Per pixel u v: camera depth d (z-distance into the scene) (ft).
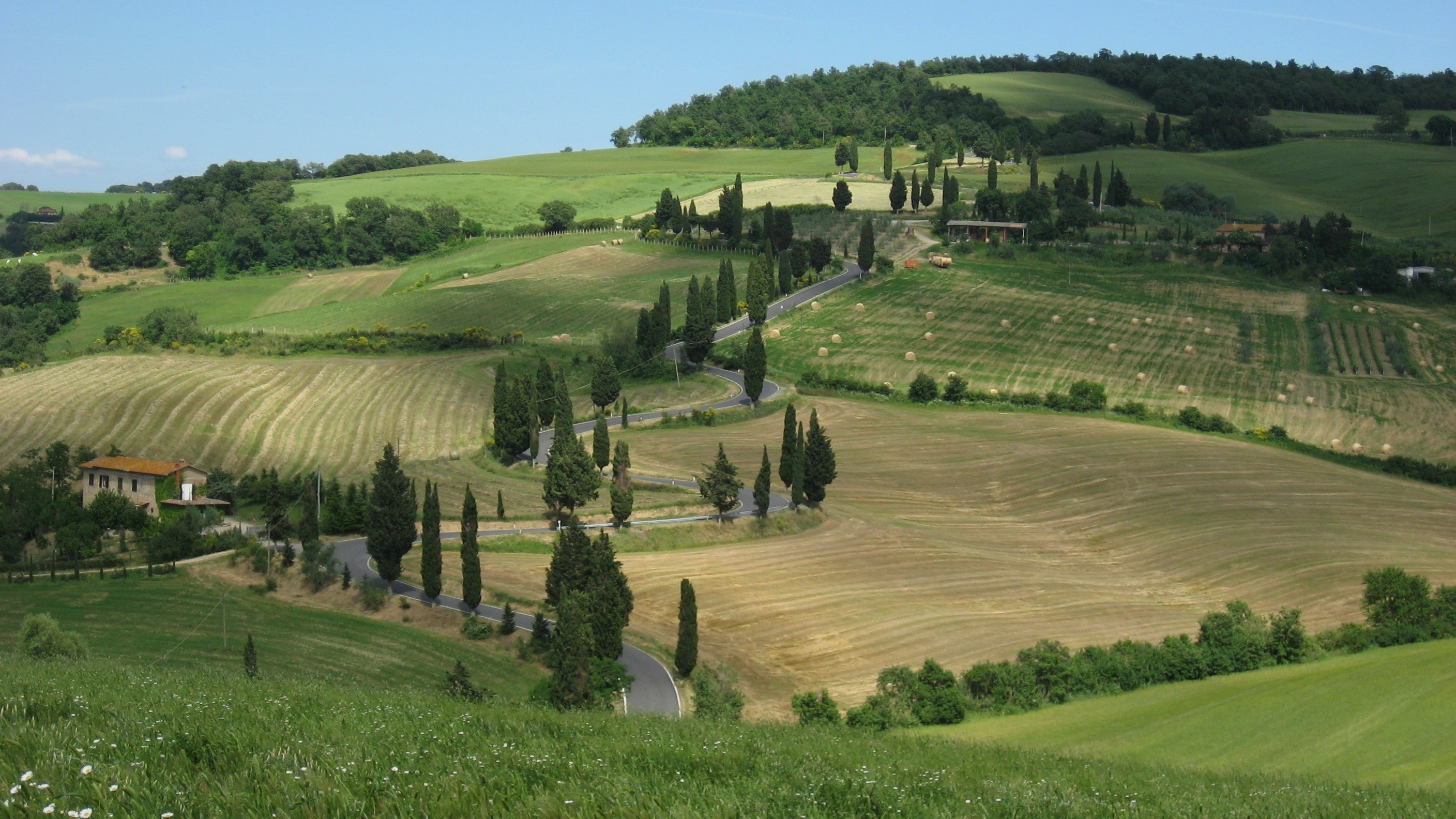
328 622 228.63
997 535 306.96
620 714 101.45
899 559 275.18
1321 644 209.87
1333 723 141.08
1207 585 265.75
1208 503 324.39
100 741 49.80
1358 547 285.23
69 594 240.12
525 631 223.10
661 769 57.77
